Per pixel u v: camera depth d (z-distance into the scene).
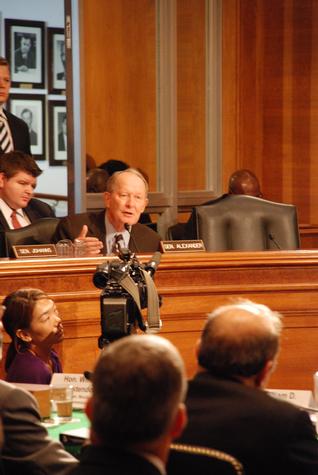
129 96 12.96
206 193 13.88
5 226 9.51
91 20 12.52
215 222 9.33
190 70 13.63
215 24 13.84
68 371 7.63
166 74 13.25
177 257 7.93
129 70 12.94
